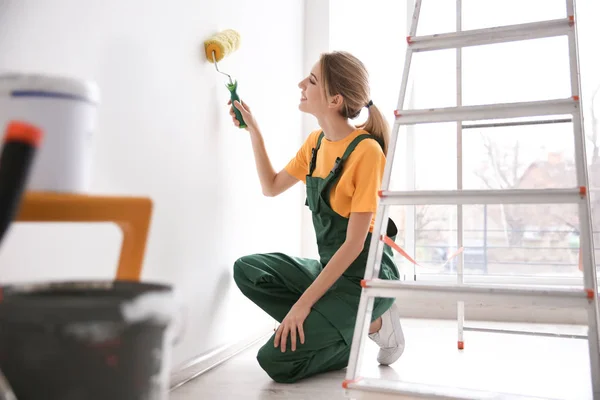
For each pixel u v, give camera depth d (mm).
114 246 1369
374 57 3139
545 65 2881
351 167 1756
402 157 3049
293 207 2840
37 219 792
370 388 1241
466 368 1868
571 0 1424
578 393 1572
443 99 3027
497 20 2953
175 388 1608
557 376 1763
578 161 1298
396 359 1923
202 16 1785
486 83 2959
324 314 1685
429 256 3000
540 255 2854
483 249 2934
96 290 834
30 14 1053
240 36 2018
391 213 3084
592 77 2801
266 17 2385
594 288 1206
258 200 2326
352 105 1832
